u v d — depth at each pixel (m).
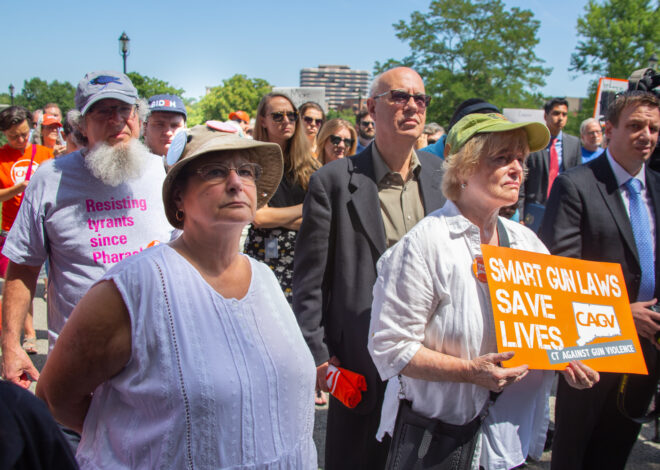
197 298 1.26
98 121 2.13
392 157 2.35
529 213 5.05
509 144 1.74
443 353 1.74
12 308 2.10
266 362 1.30
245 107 59.66
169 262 1.28
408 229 2.36
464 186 1.84
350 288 2.22
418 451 1.76
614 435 2.48
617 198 2.42
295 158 3.48
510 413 1.82
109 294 1.21
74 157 2.15
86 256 2.10
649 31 31.34
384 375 1.76
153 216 2.22
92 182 2.12
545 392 1.91
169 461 1.17
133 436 1.20
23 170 4.87
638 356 1.87
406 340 1.72
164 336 1.20
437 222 1.80
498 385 1.59
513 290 1.72
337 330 2.26
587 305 1.85
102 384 1.28
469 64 42.25
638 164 2.42
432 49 43.25
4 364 2.05
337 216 2.27
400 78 2.26
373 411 2.23
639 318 2.25
